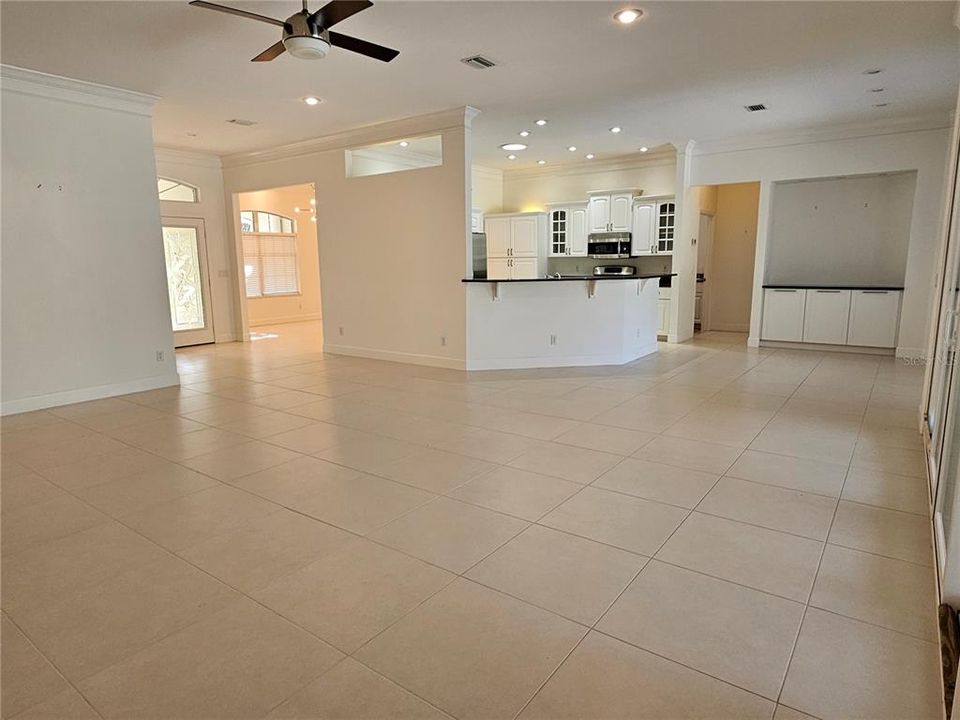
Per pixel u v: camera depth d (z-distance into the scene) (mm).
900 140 6316
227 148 7523
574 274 9391
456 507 2838
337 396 5148
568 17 3516
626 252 8586
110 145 5043
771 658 1768
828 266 7648
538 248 9266
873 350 6965
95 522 2713
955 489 1910
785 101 5465
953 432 2314
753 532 2555
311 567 2309
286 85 4836
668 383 5547
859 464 3354
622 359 6551
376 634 1900
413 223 6367
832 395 5016
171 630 1930
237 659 1788
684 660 1764
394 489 3062
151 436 4008
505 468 3344
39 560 2379
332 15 2908
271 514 2781
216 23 3584
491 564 2316
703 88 5012
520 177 9750
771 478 3156
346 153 6809
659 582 2178
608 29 3707
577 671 1721
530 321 6324
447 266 6188
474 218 9258
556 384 5539
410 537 2543
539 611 2012
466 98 5289
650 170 8430
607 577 2215
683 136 7090
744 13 3469
